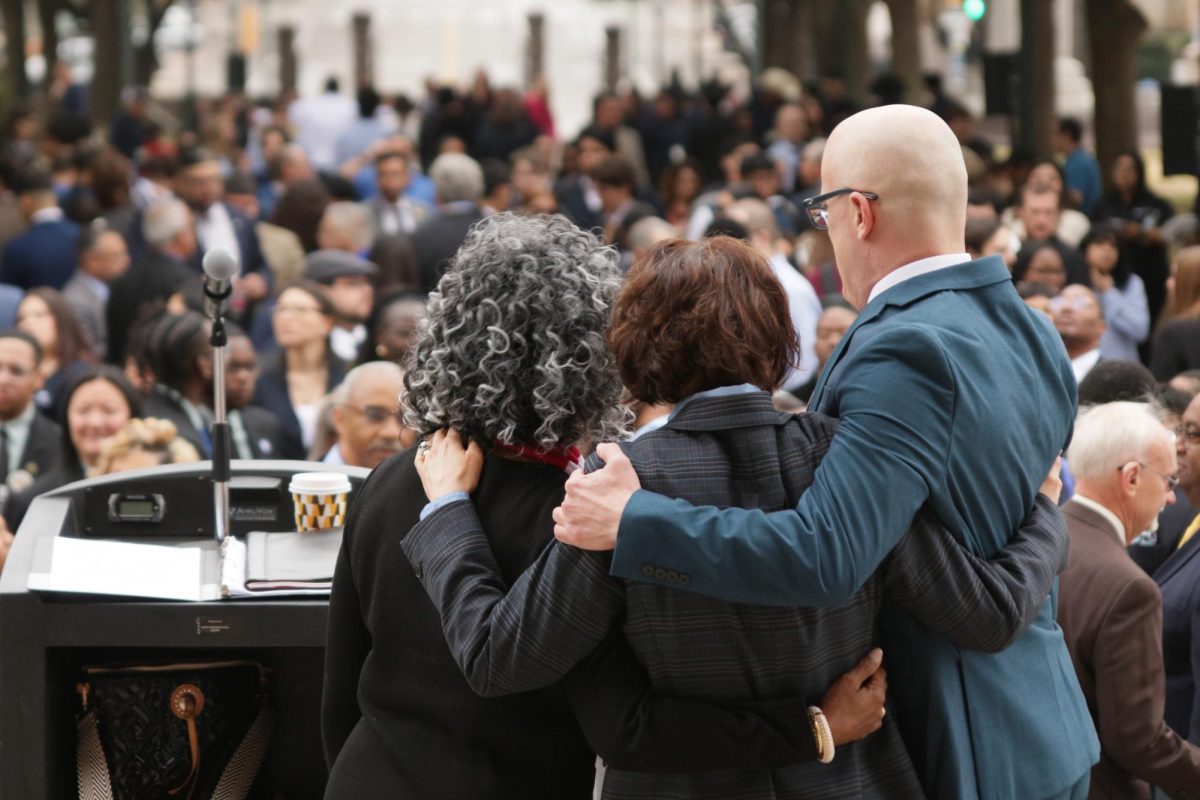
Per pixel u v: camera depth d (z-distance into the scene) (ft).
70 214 46.62
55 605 12.62
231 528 14.53
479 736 10.83
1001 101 63.57
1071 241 41.73
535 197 49.90
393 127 93.25
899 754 10.75
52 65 142.20
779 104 88.28
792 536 9.82
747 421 10.35
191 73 119.65
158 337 23.17
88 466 21.97
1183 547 16.48
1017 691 11.16
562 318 10.85
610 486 10.07
